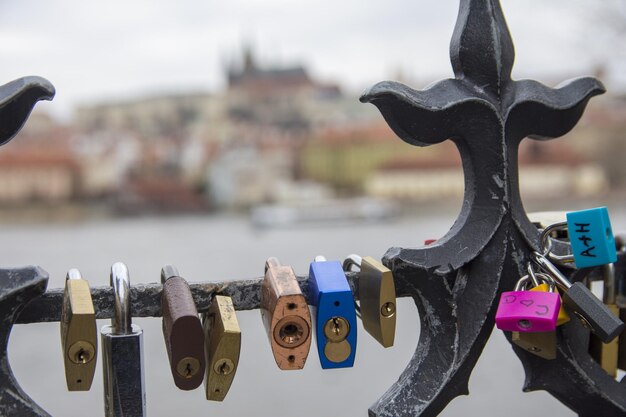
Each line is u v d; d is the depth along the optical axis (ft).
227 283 4.44
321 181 392.06
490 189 4.86
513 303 4.66
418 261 4.66
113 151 404.57
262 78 457.68
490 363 48.52
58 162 392.27
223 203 404.16
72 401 63.10
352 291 4.69
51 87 4.00
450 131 4.74
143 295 4.33
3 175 385.70
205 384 4.38
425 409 4.70
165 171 410.11
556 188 330.75
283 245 278.05
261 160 407.23
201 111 441.27
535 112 4.92
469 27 4.82
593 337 5.64
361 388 52.31
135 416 4.15
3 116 3.92
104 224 392.47
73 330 3.86
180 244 302.66
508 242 4.88
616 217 290.15
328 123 428.97
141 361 4.17
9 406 3.99
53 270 248.52
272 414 48.49
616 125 327.88
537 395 42.68
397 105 4.56
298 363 4.25
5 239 344.90
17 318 4.08
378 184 373.81
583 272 5.24
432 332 4.81
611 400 5.14
